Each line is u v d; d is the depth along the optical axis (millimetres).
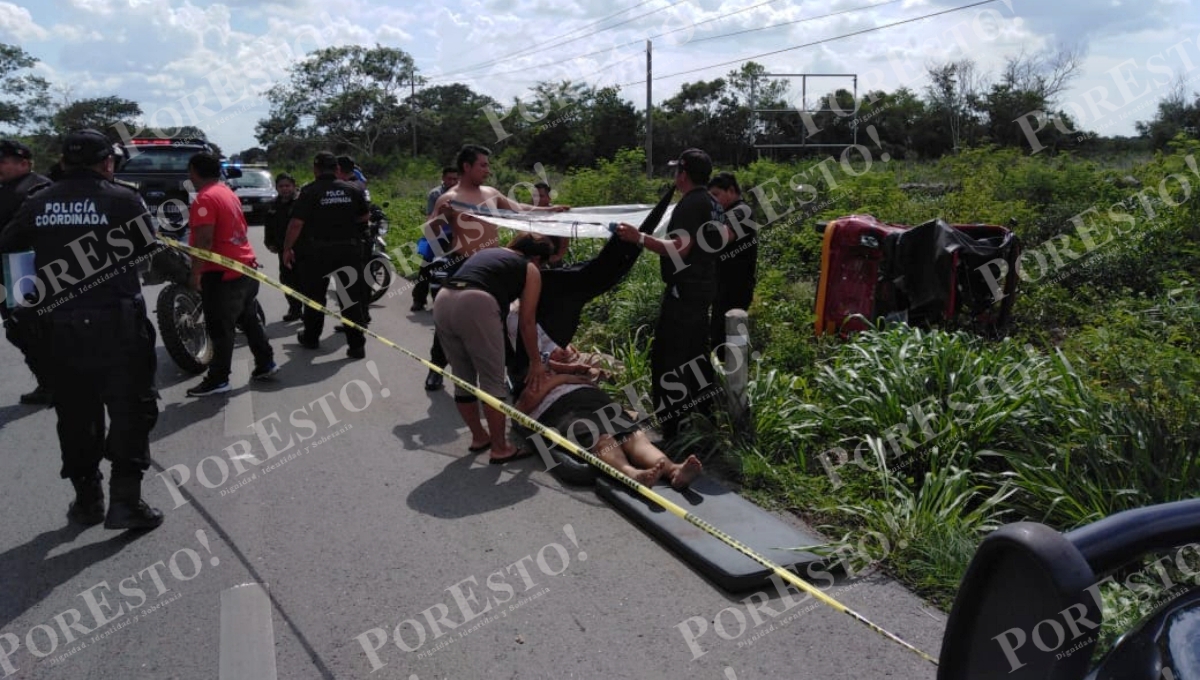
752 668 3324
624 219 6402
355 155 42688
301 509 4816
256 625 3648
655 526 4402
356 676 3309
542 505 4855
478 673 3320
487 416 5426
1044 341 6336
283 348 8656
